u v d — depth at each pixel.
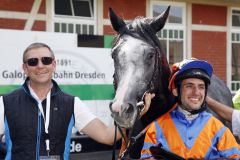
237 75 14.34
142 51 2.86
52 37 6.04
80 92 6.29
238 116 3.06
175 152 2.63
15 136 2.73
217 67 13.86
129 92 2.73
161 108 3.15
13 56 5.77
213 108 3.20
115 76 2.92
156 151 2.53
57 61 6.07
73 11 11.38
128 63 2.82
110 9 3.11
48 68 2.78
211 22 13.70
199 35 13.49
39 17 10.82
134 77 2.78
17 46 5.79
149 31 3.02
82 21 11.50
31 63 2.75
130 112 2.71
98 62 6.45
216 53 13.84
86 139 5.02
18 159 2.71
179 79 2.72
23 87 2.83
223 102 4.28
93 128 2.86
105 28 11.79
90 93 6.38
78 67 6.28
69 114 2.81
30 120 2.74
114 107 2.65
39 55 2.76
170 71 3.21
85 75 6.33
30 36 5.87
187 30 13.27
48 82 2.84
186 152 2.62
